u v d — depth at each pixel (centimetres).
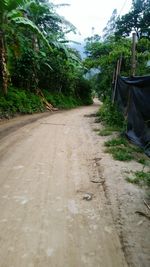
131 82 570
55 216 252
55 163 423
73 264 188
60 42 1748
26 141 577
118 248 208
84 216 255
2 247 203
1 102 994
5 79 1062
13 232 222
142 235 225
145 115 496
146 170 386
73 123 944
